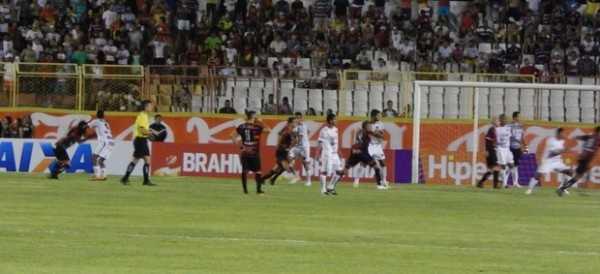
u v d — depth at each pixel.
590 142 80.75
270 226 52.47
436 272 38.31
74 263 38.59
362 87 100.25
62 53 109.25
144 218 54.84
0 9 113.94
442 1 118.19
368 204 67.50
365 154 82.50
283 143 84.44
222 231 49.78
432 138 95.56
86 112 97.31
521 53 112.88
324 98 100.31
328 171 76.62
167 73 99.12
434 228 53.53
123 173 95.94
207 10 116.56
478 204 70.00
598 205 72.12
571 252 44.94
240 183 86.44
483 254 43.69
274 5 115.75
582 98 101.50
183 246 44.06
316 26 115.25
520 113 101.19
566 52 112.56
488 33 114.12
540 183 93.69
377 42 112.62
